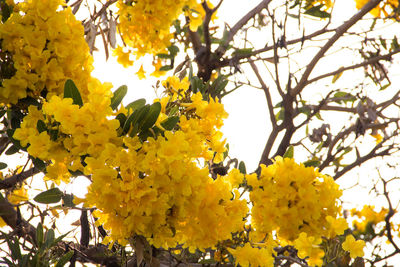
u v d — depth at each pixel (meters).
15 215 4.09
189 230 3.57
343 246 3.86
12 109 3.79
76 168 3.52
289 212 3.81
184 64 4.50
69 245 4.04
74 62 3.74
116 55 4.27
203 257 4.06
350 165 4.72
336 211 3.84
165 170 3.46
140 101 3.65
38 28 3.71
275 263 4.09
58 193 3.81
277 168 3.83
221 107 3.70
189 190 3.49
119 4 4.09
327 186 3.82
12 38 3.70
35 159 3.67
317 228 3.83
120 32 4.20
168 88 3.80
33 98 3.75
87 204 3.54
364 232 4.85
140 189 3.47
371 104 4.62
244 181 3.95
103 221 3.55
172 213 3.53
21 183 4.11
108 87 3.53
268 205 3.82
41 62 3.71
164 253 3.81
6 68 3.72
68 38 3.74
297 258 4.12
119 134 3.53
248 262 3.79
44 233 4.03
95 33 4.08
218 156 3.75
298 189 3.81
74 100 3.54
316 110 4.65
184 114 3.70
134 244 3.56
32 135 3.50
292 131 4.66
